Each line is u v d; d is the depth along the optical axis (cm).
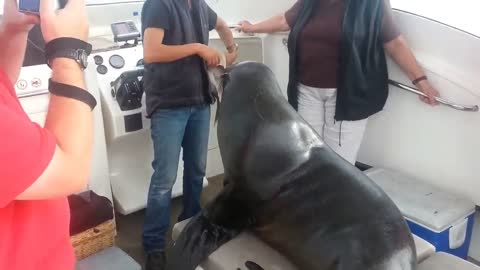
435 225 204
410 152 248
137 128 251
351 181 157
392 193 229
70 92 74
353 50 219
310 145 169
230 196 184
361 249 141
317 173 161
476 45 209
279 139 169
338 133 241
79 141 73
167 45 208
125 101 243
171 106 216
